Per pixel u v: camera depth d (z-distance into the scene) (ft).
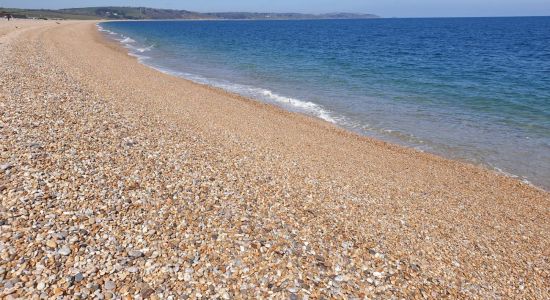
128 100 51.78
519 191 37.78
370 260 21.56
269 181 30.48
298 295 17.34
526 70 111.86
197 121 48.24
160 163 29.19
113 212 20.99
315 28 435.94
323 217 25.76
